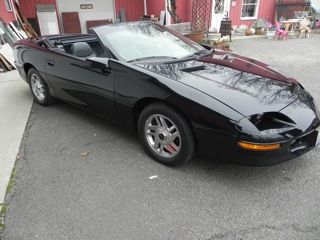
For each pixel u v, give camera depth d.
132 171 2.72
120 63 2.85
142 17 12.52
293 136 2.24
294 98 2.55
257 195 2.37
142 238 1.98
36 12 11.62
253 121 2.20
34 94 4.46
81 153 3.05
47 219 2.16
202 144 2.42
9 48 6.93
